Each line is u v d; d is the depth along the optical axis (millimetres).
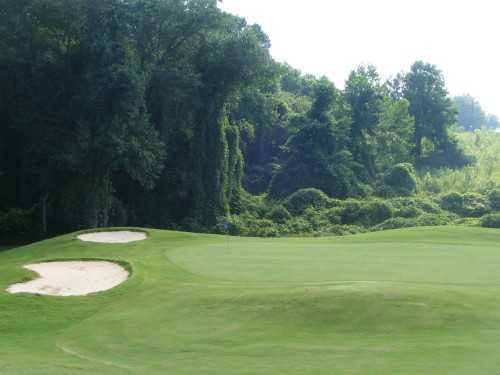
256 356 8938
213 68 40750
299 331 10016
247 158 64625
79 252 21062
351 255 17469
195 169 42094
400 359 8219
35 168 35719
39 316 12195
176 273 15273
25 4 33688
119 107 32156
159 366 8852
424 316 10008
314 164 50438
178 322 11062
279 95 70500
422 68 77375
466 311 10117
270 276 14336
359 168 54375
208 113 41719
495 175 52656
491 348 8453
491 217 34469
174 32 39188
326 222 40906
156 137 35625
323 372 7914
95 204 35188
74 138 34125
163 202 41250
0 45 33688
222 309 11398
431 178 54625
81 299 13219
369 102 59062
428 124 76250
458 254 17406
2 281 14500
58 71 34625
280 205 44812
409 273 14172
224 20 40719
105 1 33094
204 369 8500
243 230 40938
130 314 11945
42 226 37156
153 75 37844
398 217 39156
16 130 36281
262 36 56906
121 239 23297
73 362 9266
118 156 33062
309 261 16406
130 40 35156
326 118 51625
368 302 10680
